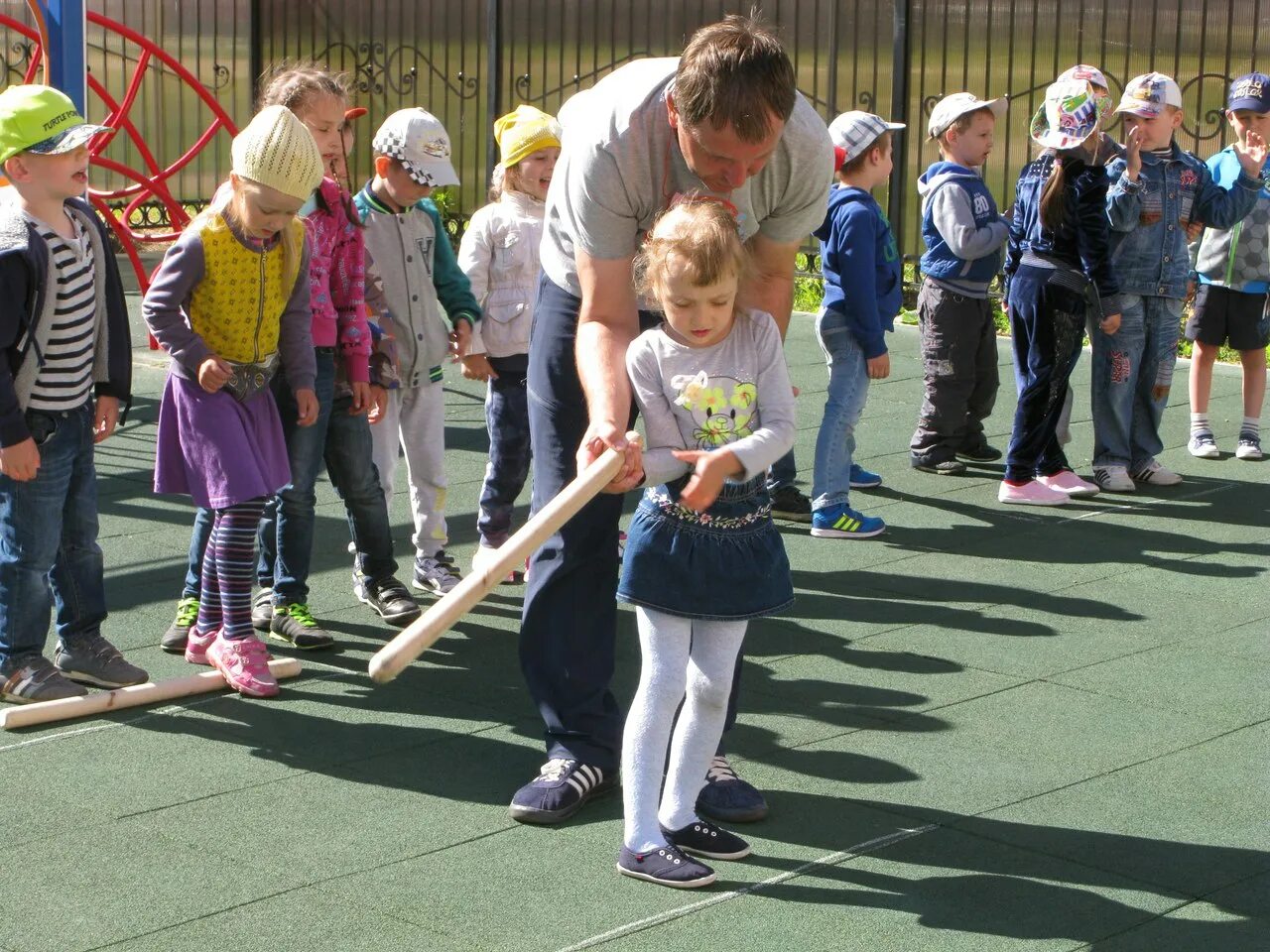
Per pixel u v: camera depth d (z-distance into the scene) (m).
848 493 6.55
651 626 3.43
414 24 14.22
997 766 4.00
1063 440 7.30
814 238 12.55
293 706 4.41
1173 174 6.85
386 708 4.41
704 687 3.45
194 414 4.36
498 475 5.58
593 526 3.71
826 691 4.54
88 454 4.43
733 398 3.35
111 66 15.60
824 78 12.23
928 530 6.37
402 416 5.43
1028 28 11.31
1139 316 6.86
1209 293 7.45
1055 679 4.64
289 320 4.53
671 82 3.35
